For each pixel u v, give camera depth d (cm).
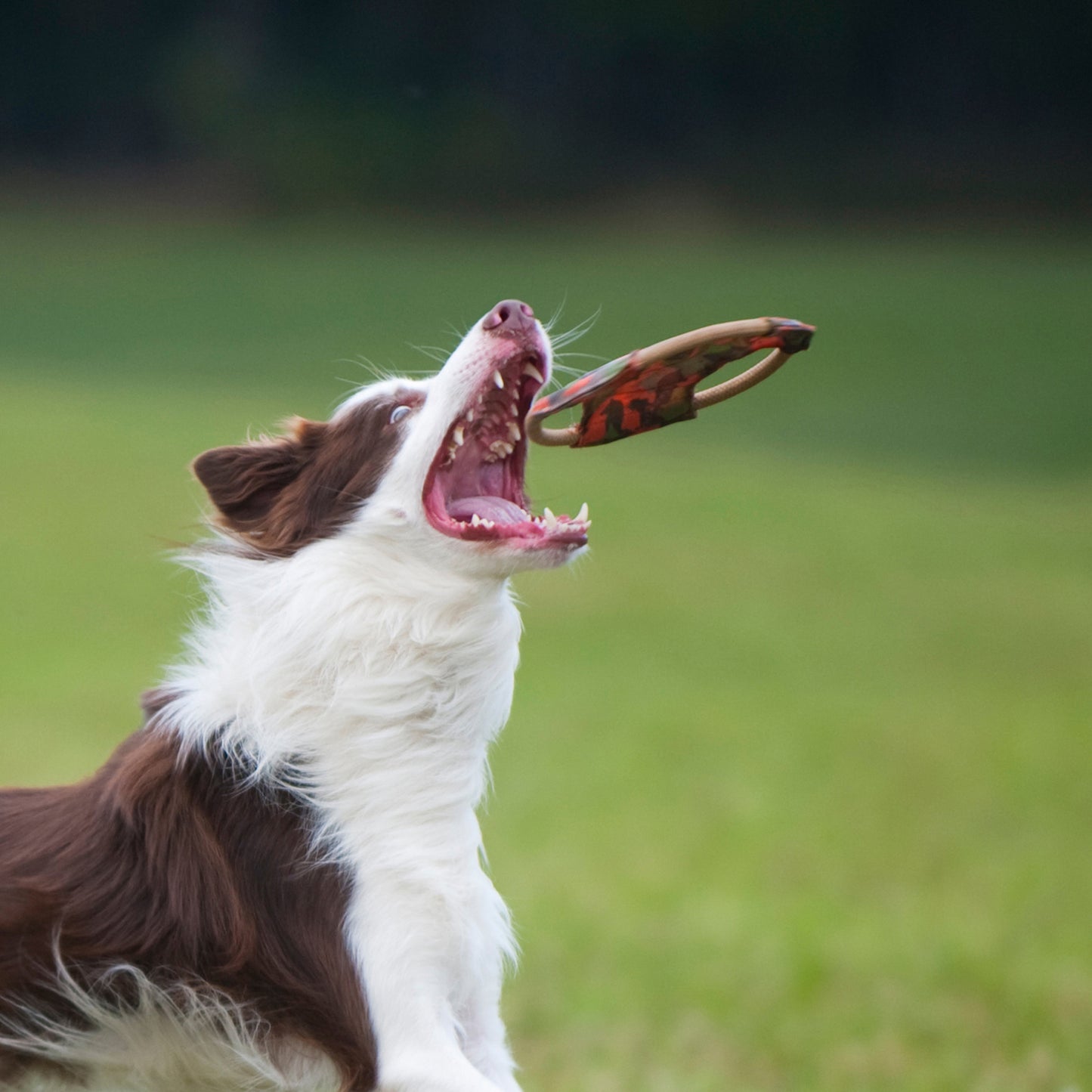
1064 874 1065
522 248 5362
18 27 6078
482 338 516
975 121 6266
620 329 4044
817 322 4288
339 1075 471
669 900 989
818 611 1930
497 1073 496
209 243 5325
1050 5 6050
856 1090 711
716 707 1528
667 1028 775
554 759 1343
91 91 6153
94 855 479
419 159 5994
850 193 5903
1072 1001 820
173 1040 473
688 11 6041
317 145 5959
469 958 488
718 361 503
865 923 950
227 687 505
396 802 496
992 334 4162
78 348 3831
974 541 2322
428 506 509
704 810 1209
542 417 505
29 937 469
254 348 3838
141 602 1816
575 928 927
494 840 1123
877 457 3014
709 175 6038
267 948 475
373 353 3747
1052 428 3294
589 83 6316
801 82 6319
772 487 2661
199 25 6316
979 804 1242
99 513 2219
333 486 524
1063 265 5044
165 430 2778
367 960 475
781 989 826
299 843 486
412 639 507
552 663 1684
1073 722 1495
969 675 1670
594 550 2205
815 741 1419
